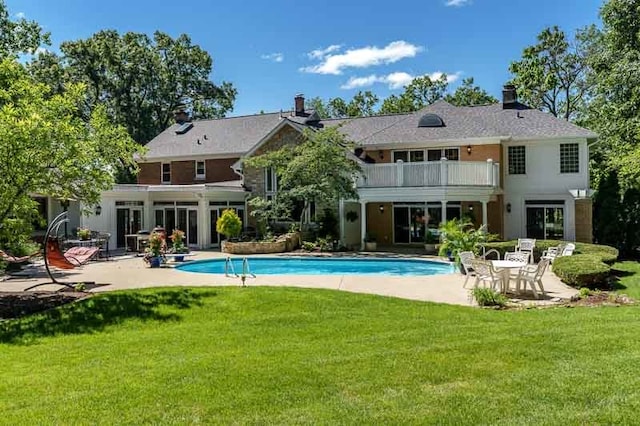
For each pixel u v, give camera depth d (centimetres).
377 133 2830
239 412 516
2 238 1248
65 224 2761
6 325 979
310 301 1118
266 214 2597
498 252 1877
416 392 556
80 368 691
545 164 2530
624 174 2512
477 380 588
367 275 1627
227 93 5406
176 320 998
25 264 1944
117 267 1911
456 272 1697
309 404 531
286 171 2462
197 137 3584
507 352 692
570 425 465
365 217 2591
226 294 1188
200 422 495
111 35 4781
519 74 3894
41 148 1109
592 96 3631
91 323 980
